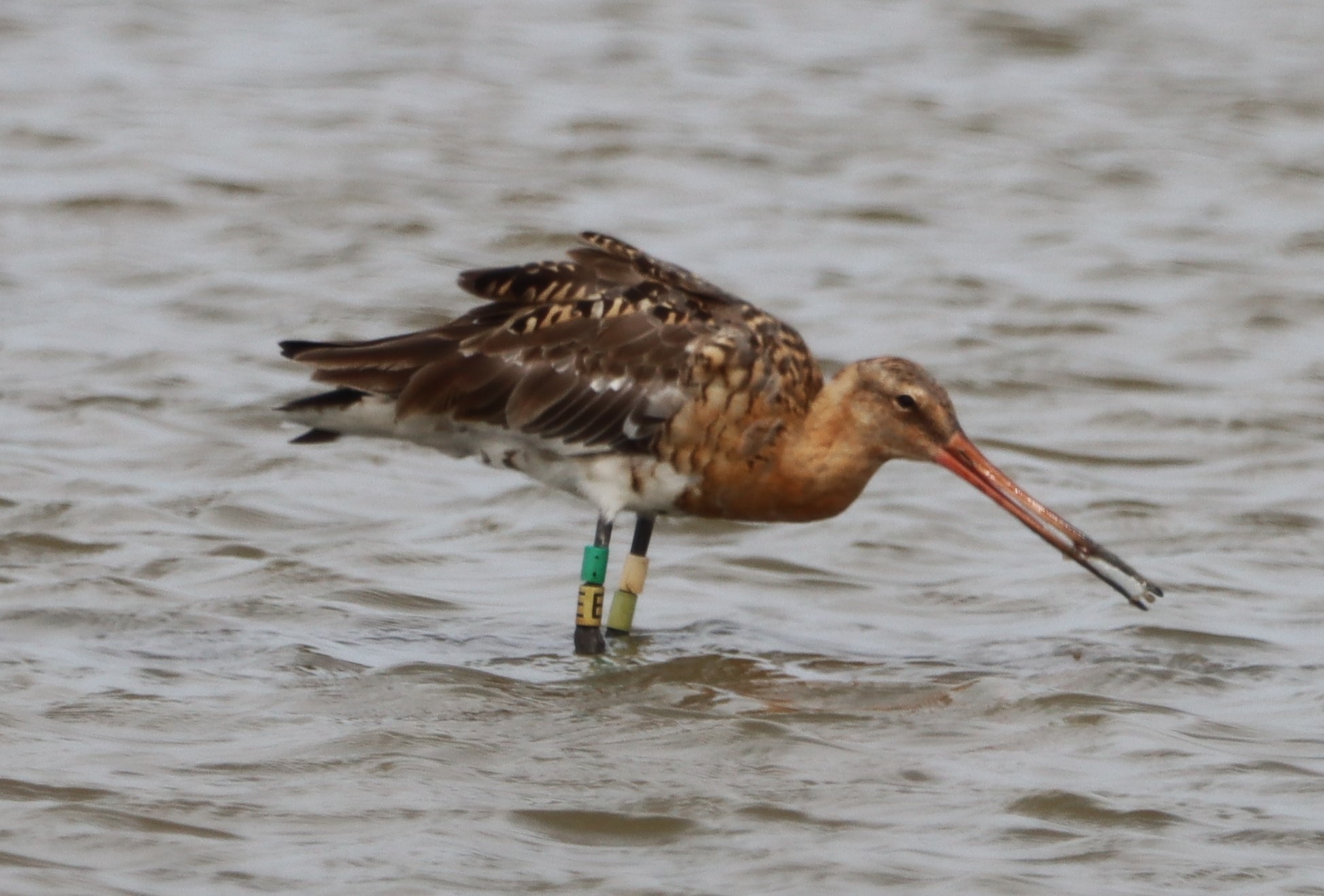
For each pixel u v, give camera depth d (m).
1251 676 13.47
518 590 15.20
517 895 9.85
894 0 38.34
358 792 10.98
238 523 16.17
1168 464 18.64
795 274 23.92
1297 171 28.45
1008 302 23.05
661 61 33.78
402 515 16.61
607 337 13.84
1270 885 10.15
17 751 11.33
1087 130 30.39
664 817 10.81
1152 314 22.84
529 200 26.28
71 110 29.42
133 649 13.30
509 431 13.91
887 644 14.21
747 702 12.73
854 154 28.92
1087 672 13.48
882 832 10.72
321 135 28.75
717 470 13.80
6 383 19.20
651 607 15.03
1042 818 10.94
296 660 13.21
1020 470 18.17
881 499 17.44
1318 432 19.28
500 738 11.92
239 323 21.58
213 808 10.69
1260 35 35.91
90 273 22.88
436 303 22.41
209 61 32.84
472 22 36.09
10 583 14.38
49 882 9.77
